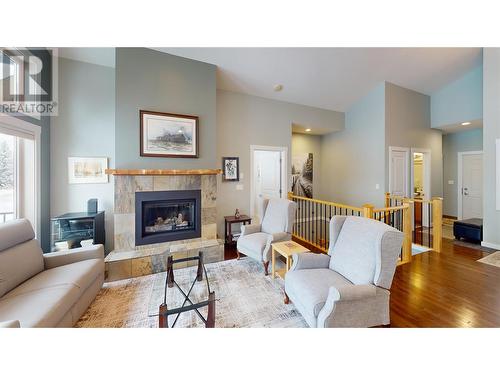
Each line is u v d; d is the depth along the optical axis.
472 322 1.81
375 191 4.68
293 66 3.62
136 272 2.67
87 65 3.22
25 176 2.68
